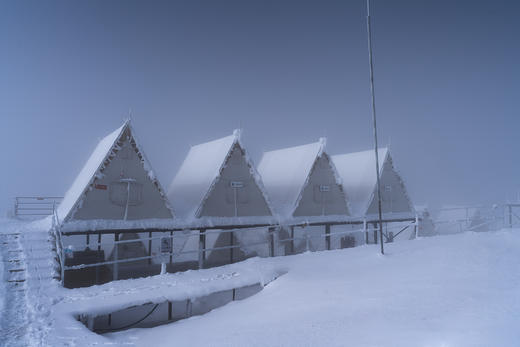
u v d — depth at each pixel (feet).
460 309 27.48
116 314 45.44
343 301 34.27
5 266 45.96
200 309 49.08
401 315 27.63
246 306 40.32
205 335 30.25
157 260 86.07
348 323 27.30
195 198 74.18
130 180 63.46
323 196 89.76
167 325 37.63
